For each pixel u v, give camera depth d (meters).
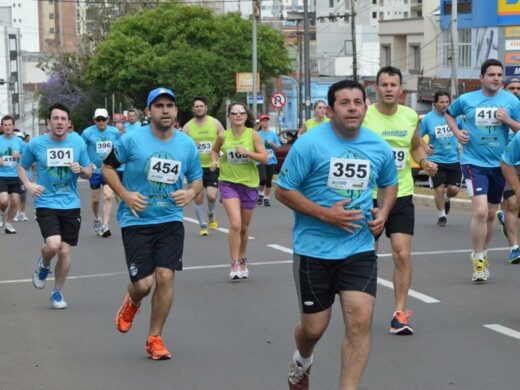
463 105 12.05
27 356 8.99
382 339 9.19
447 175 18.52
